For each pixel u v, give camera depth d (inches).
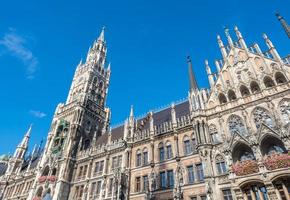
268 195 1076.5
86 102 2775.6
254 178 1139.9
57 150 2406.5
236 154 1316.4
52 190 2070.6
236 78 1572.3
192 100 1644.9
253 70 1518.2
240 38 1713.8
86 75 3122.5
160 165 1621.6
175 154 1588.3
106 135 2532.0
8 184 2886.3
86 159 2199.8
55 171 2273.6
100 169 2017.7
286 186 1089.4
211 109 1547.7
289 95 1295.5
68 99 2999.5
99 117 2874.0
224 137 1373.0
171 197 1440.7
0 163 3897.6
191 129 1617.9
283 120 1251.2
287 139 1154.7
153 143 1774.1
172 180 1512.1
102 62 3513.8
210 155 1365.7
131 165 1791.3
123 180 1685.5
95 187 1920.5
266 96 1363.2
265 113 1336.1
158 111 2258.9
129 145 1889.8
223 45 1798.7
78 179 2123.5
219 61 1758.1
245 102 1437.0
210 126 1489.9
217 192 1230.9
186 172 1477.6
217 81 1652.3
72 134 2440.9
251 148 1241.4
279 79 1416.1
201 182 1373.0
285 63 1417.3
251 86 1492.4
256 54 1571.1
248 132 1301.7
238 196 1152.8
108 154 2031.3
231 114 1441.9
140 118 2309.3
